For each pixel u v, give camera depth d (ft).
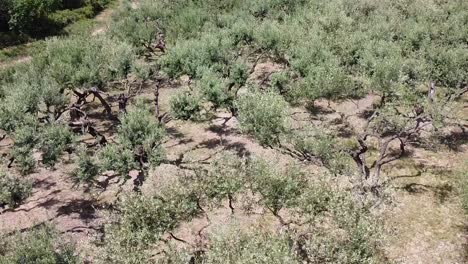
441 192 105.19
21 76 134.62
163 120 125.29
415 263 86.02
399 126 107.86
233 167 77.41
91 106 159.74
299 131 104.53
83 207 105.81
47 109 120.37
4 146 130.52
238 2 204.03
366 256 62.80
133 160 98.68
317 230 68.08
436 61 122.72
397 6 171.63
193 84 151.84
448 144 124.36
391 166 115.55
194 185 74.13
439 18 152.76
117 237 65.87
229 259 60.59
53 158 101.09
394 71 111.34
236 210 97.14
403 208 100.37
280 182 73.00
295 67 132.46
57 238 75.15
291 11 191.42
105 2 270.26
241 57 159.53
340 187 71.26
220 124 142.51
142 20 200.34
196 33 172.86
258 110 99.30
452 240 91.30
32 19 215.31
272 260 58.80
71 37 157.28
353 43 137.90
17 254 65.82
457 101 142.20
